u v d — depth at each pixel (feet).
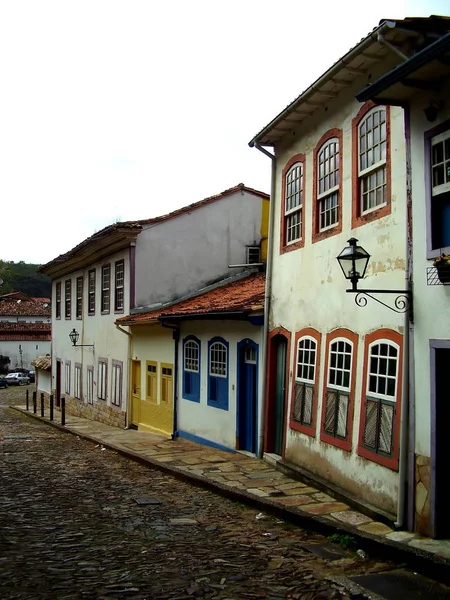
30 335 219.41
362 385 29.32
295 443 36.50
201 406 50.78
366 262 25.95
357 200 30.73
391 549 22.25
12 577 19.47
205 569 20.62
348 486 30.12
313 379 34.55
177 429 55.31
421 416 24.45
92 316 79.92
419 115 25.14
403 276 26.37
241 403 44.73
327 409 32.65
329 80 31.27
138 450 48.47
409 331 25.32
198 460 42.55
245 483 34.58
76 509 29.89
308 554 22.99
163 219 65.05
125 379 67.87
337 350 32.07
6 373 212.84
